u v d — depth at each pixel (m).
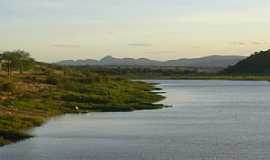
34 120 71.69
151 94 141.88
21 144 55.25
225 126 72.12
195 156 49.16
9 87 107.94
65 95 105.25
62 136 61.31
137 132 65.50
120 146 54.84
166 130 67.62
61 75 170.12
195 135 62.84
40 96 102.12
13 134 59.12
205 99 133.25
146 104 105.69
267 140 58.62
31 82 132.50
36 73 173.50
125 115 86.69
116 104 99.94
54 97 102.31
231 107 106.56
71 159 47.84
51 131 65.31
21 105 85.06
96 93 118.44
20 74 162.38
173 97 140.00
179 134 63.75
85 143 56.53
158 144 56.09
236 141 57.97
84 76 174.88
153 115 87.38
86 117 82.81
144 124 74.12
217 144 55.91
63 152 51.09
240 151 51.62
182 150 52.28
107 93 119.94
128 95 125.88
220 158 48.22
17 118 70.38
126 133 64.50
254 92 169.25
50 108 88.56
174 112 93.38
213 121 78.62
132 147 54.19
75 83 139.50
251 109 101.62
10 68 162.25
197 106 108.56
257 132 65.50
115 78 192.88
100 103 101.38
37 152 50.91
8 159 47.59
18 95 101.00
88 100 102.50
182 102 121.06
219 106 109.12
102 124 73.62
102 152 51.28
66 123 74.19
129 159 47.94
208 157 48.69
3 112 74.56
